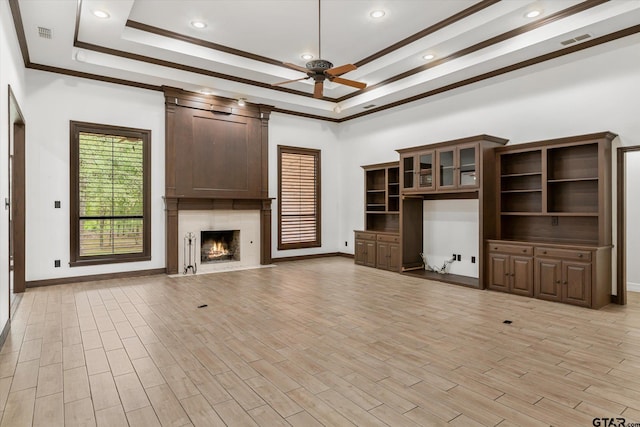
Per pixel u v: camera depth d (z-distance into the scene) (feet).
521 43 15.19
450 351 9.96
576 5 13.15
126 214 19.49
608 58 14.37
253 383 8.18
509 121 17.57
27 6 12.03
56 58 16.35
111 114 18.88
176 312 13.44
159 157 20.35
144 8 14.56
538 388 7.96
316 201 26.99
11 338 10.82
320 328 11.78
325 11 14.75
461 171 17.87
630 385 8.09
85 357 9.52
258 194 23.77
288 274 20.86
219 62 18.54
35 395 7.62
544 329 11.66
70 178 17.90
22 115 15.19
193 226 21.21
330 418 6.84
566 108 15.58
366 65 20.04
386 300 15.20
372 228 25.16
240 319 12.67
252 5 14.33
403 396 7.63
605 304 14.32
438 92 20.61
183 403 7.34
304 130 26.32
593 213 14.26
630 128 13.92
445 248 20.54
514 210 17.60
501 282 16.61
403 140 23.02
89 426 6.56
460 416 6.90
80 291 16.47
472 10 14.53
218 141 22.13
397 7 14.42
